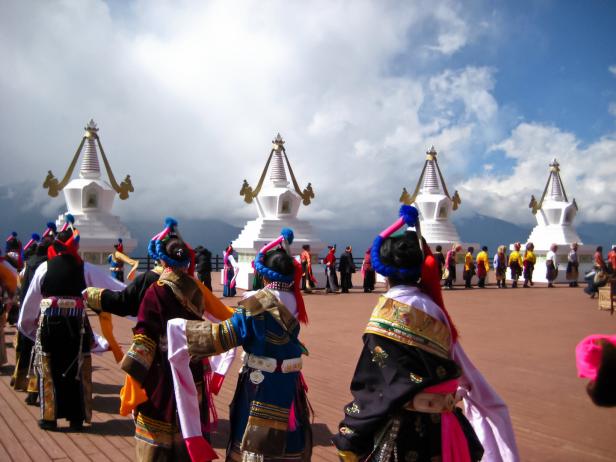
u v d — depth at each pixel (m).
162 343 4.45
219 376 5.12
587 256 33.94
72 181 26.67
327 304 19.31
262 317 4.07
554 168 35.78
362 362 3.14
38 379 6.31
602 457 5.62
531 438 6.16
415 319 3.10
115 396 7.63
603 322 15.02
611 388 2.11
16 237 15.16
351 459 3.08
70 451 5.60
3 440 5.88
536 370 9.38
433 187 33.28
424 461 3.02
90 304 5.04
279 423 4.01
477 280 30.55
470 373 3.44
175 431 4.33
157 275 4.97
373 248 3.43
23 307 6.69
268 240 26.50
